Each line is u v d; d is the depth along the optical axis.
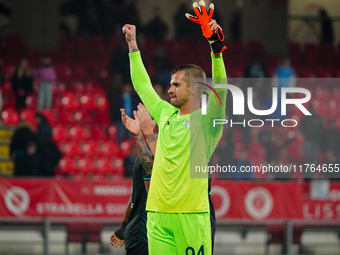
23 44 53.00
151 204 12.70
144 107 13.82
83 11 53.44
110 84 46.28
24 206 29.48
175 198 12.34
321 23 57.31
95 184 29.95
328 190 30.80
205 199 12.46
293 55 55.50
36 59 50.97
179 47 53.56
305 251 29.94
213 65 12.01
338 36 58.28
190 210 12.30
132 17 53.78
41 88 44.47
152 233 12.67
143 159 13.88
